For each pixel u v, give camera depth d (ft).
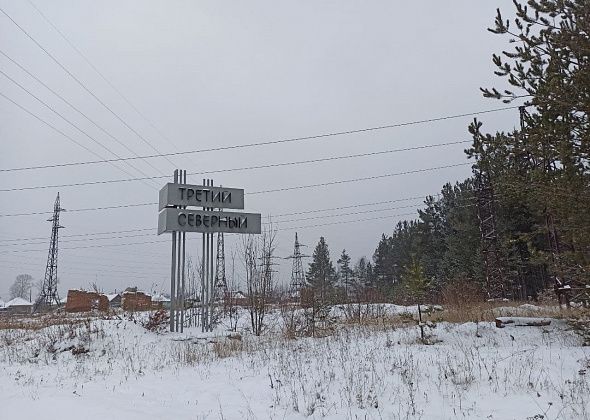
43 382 38.50
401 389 29.12
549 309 60.29
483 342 42.73
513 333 44.37
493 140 31.83
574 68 27.35
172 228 67.67
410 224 192.03
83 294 123.85
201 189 70.54
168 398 30.96
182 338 61.31
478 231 118.62
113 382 37.06
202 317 68.18
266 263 69.56
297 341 53.31
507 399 25.70
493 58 29.66
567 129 28.19
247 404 28.50
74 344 56.65
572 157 28.32
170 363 45.34
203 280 69.41
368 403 26.68
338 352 42.96
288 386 31.86
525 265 111.34
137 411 26.99
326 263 166.50
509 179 32.07
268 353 45.83
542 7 26.84
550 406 23.84
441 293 75.46
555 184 29.01
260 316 65.87
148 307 95.35
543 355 34.86
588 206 28.53
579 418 22.04
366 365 35.86
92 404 28.55
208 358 46.50
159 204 72.18
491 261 106.42
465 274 110.11
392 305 77.25
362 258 278.05
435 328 49.21
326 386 31.07
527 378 29.22
